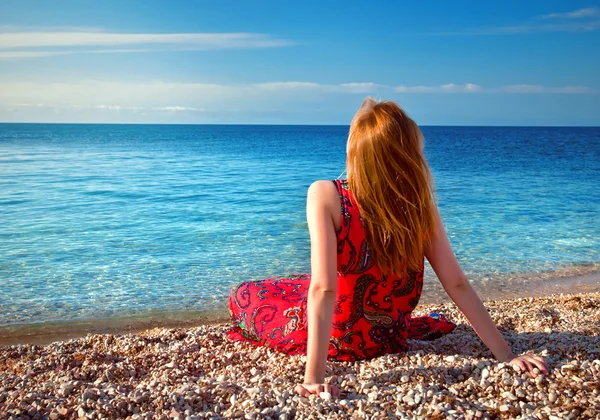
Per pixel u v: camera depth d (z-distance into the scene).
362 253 2.55
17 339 5.09
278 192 18.94
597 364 2.62
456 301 2.70
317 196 2.50
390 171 2.42
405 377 2.58
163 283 7.03
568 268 7.90
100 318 5.69
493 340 2.69
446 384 2.55
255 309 3.44
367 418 2.15
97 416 2.29
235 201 16.22
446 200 16.19
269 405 2.33
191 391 2.52
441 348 3.29
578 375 2.51
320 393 2.35
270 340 3.31
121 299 6.35
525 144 66.50
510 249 9.15
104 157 40.94
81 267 7.84
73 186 20.16
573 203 15.52
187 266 7.93
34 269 7.72
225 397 2.50
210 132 150.12
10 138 88.19
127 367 3.21
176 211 13.92
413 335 3.42
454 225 11.57
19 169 28.23
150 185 21.03
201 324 5.50
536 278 7.36
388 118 2.43
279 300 3.43
